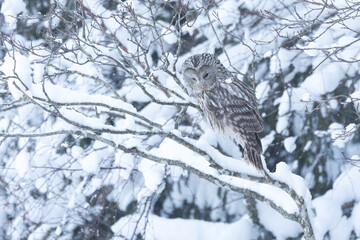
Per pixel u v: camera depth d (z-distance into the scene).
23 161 13.67
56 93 8.22
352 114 13.82
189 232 15.51
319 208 14.20
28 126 14.30
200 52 14.00
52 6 10.01
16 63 7.93
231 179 9.27
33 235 14.34
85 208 13.60
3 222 14.86
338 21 10.09
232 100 10.15
